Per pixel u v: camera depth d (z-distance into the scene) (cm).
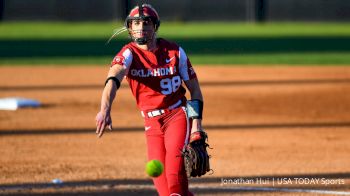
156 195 2784
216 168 3212
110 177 3073
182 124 2134
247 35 9400
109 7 11225
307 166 3244
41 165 3281
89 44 8606
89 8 11275
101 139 3838
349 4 10938
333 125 4203
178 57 2131
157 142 2150
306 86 5584
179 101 2169
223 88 5531
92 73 6419
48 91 5447
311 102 4931
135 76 2120
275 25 10769
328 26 10562
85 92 5397
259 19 11000
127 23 2119
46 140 3819
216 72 6394
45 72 6481
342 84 5659
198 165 2028
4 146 3672
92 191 2845
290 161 3341
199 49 8088
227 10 11094
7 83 5847
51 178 3053
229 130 4069
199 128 2094
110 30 10094
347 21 10950
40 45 8581
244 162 3325
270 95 5212
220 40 8869
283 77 6059
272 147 3638
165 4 11106
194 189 2853
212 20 11106
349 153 3506
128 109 4719
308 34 9500
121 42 8738
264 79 5959
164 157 2125
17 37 9419
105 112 1980
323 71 6378
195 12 11119
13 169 3206
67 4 11294
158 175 2050
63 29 10356
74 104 4894
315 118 4409
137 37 2091
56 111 4644
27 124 4234
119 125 4219
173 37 9162
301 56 7438
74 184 2955
